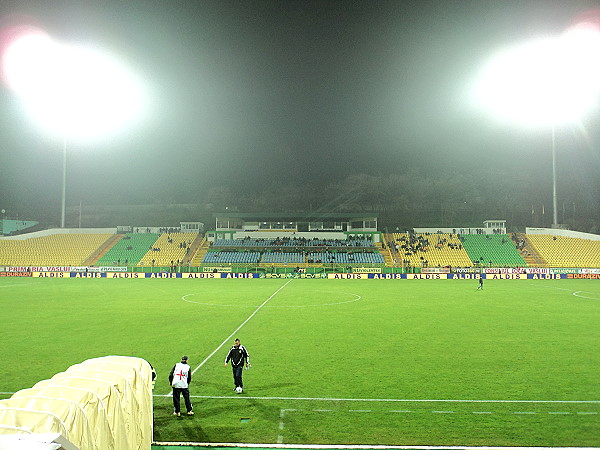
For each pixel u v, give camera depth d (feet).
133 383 25.44
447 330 66.74
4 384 39.86
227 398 36.19
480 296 117.60
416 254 220.84
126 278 190.29
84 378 23.03
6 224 267.18
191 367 45.98
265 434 29.25
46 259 218.18
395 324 72.38
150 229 250.37
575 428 30.04
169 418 32.04
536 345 55.93
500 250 220.84
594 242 218.18
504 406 34.14
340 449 26.78
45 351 53.06
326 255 221.66
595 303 101.65
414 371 43.86
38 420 17.67
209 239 238.48
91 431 19.99
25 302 102.27
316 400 35.60
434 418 31.81
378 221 332.60
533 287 147.02
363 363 47.06
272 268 204.95
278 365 46.32
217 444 27.63
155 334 64.08
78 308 92.27
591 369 44.52
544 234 232.53
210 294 122.52
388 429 29.94
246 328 69.00
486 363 46.96
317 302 104.01
